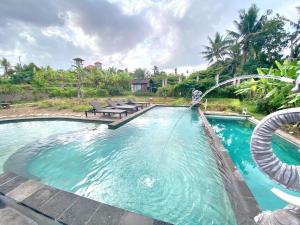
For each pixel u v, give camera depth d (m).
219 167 4.45
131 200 3.35
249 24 23.45
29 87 23.28
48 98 21.44
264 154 1.44
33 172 4.37
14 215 2.41
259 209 2.47
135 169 4.52
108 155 5.40
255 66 20.70
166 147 6.02
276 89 8.70
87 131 7.95
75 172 4.41
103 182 3.96
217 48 29.16
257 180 4.37
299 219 1.37
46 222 2.29
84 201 2.65
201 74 26.81
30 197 2.73
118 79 32.38
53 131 8.10
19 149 5.89
